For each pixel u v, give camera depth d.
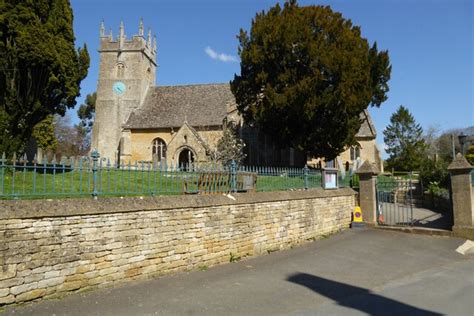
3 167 7.26
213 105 40.31
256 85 26.55
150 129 39.41
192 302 7.48
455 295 8.12
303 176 15.45
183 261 9.77
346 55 23.58
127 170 9.37
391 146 63.50
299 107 23.27
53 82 12.42
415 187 28.23
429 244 13.81
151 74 47.38
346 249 12.95
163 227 9.34
